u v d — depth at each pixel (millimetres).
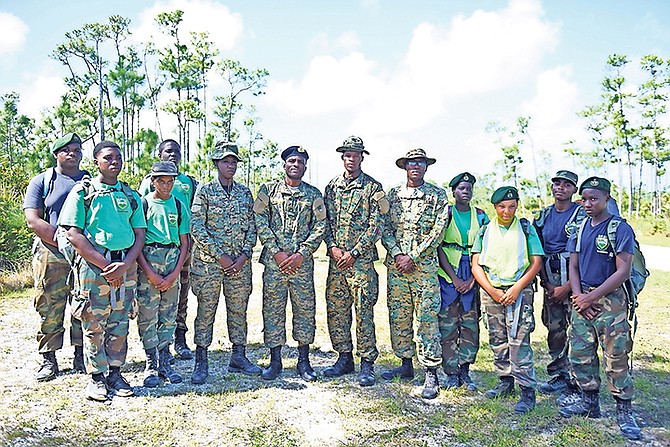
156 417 4199
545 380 5254
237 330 5277
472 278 4902
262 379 5148
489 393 4762
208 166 21484
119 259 4496
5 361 5488
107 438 3840
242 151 33906
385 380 5199
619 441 3932
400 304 5043
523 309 4508
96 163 4602
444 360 4996
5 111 41000
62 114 29406
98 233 4438
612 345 4094
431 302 4785
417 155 4859
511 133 42875
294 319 5191
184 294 5906
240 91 34000
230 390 4816
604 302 4129
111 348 4578
